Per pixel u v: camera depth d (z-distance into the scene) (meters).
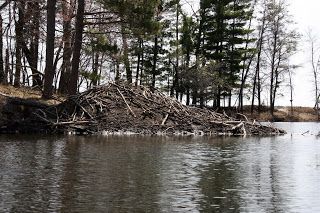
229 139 20.48
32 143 15.29
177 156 12.98
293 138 22.47
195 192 7.91
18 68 27.31
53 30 23.09
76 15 24.72
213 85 42.78
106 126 20.95
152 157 12.54
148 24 23.56
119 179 8.91
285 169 10.79
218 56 46.19
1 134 18.61
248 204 7.10
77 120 20.19
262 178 9.47
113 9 23.38
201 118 24.05
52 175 9.13
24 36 28.36
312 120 55.66
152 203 7.00
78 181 8.58
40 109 20.12
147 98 23.17
